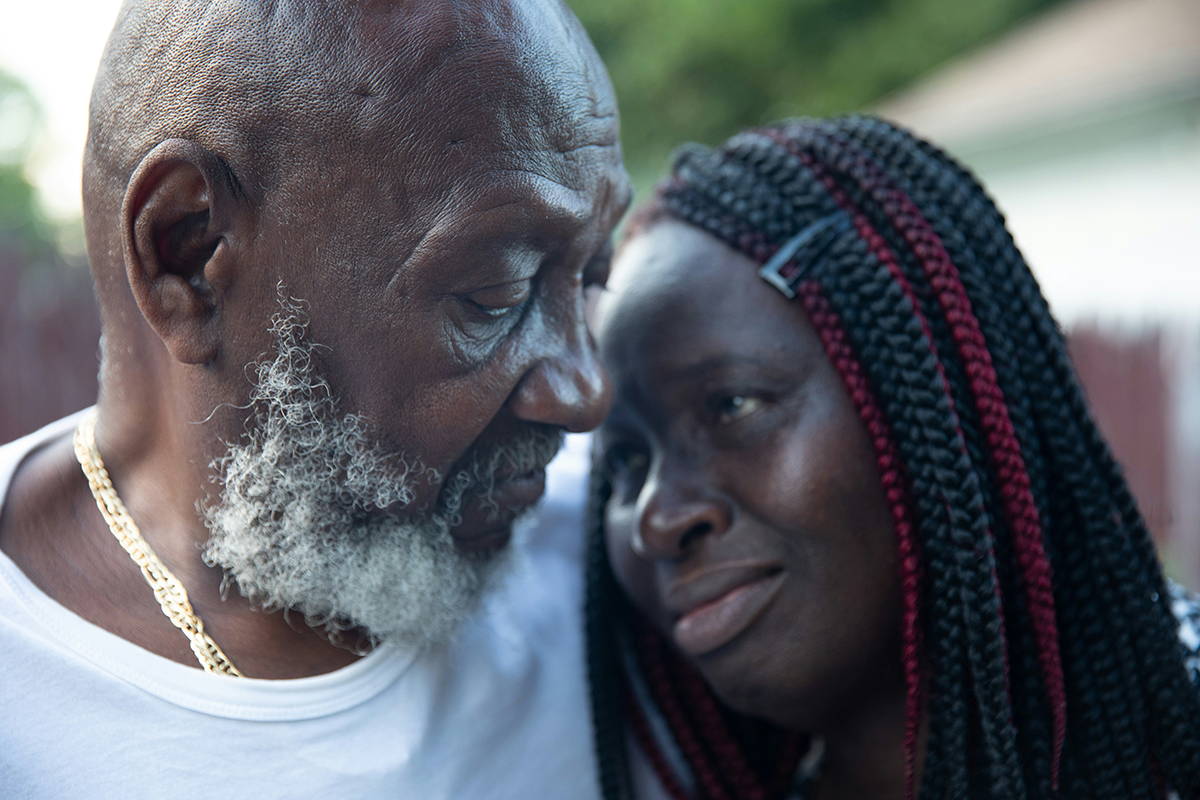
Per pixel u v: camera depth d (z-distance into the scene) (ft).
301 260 2.38
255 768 2.55
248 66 2.29
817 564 2.80
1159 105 19.01
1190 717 2.87
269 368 2.46
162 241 2.40
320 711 2.66
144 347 2.60
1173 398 13.16
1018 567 2.81
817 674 2.86
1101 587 2.87
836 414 2.79
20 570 2.55
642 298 3.03
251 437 2.56
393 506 2.63
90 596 2.60
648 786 3.44
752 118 33.68
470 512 2.72
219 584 2.70
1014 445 2.80
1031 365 2.93
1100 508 2.88
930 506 2.74
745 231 2.95
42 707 2.42
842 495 2.77
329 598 2.68
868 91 32.91
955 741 2.80
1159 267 19.20
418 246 2.33
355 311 2.40
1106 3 25.91
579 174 2.48
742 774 3.36
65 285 10.52
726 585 2.85
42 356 10.47
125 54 2.44
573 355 2.62
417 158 2.29
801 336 2.83
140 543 2.67
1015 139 22.58
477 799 2.97
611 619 3.46
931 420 2.74
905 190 2.95
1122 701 2.86
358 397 2.50
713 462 2.88
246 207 2.36
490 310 2.46
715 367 2.86
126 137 2.43
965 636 2.76
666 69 32.48
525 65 2.34
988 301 2.87
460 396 2.47
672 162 3.41
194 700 2.53
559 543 3.70
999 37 31.99
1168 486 13.23
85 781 2.40
